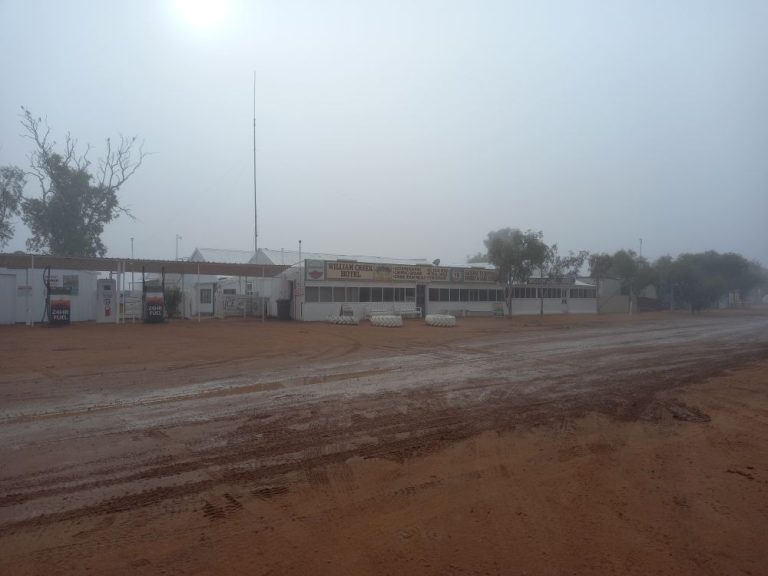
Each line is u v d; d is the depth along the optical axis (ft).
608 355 57.36
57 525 16.12
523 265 137.49
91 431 26.27
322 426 27.71
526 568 13.97
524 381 41.34
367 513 17.34
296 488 19.36
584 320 130.72
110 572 13.53
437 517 17.12
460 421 29.19
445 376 43.14
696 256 217.97
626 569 14.01
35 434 25.67
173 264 108.27
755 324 113.91
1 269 105.60
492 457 23.31
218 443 24.56
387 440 25.46
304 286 116.98
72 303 111.65
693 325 110.11
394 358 53.93
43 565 13.83
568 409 32.55
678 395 37.35
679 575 13.78
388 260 166.61
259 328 94.48
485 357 55.01
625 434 27.48
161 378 41.11
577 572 13.82
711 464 22.90
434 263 161.58
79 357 52.60
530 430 27.76
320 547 14.99
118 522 16.38
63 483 19.53
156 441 24.73
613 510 17.88
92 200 159.22
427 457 23.15
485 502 18.42
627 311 194.29
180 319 121.90
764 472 21.89
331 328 95.76
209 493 18.75
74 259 96.68
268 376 42.45
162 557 14.32
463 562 14.25
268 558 14.35
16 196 151.02
